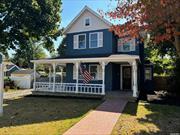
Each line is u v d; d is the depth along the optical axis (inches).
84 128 342.3
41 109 525.7
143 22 294.5
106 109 503.2
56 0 1060.5
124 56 704.4
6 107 559.8
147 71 1026.1
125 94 703.7
